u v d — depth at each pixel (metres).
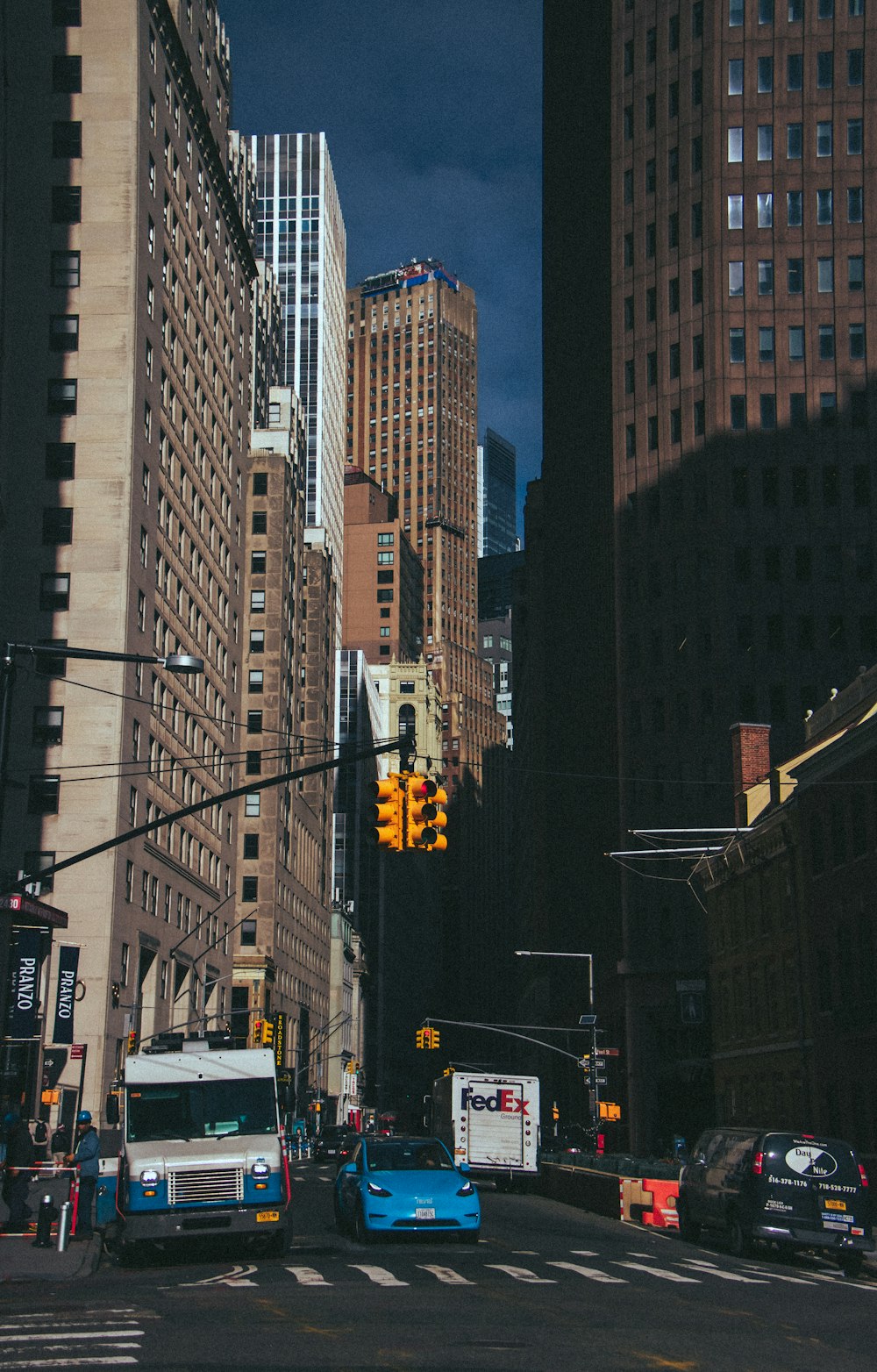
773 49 89.88
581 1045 107.38
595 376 103.75
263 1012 107.62
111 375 70.31
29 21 72.81
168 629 78.44
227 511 97.88
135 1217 23.58
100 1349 13.57
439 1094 54.16
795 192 88.62
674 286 90.31
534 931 155.50
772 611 84.38
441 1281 20.20
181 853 81.50
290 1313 16.39
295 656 135.12
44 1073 59.47
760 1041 57.66
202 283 89.62
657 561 87.88
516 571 195.25
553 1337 14.87
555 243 128.75
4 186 56.75
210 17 92.88
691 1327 16.14
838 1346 15.20
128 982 68.75
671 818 83.75
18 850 65.81
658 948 82.50
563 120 124.62
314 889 149.00
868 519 84.69
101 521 69.06
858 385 86.25
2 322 56.94
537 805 151.25
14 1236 28.00
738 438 86.50
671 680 85.50
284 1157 24.58
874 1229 38.69
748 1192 27.33
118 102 72.31
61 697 67.25
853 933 47.28
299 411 145.00
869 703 53.97
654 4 93.94
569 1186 45.56
